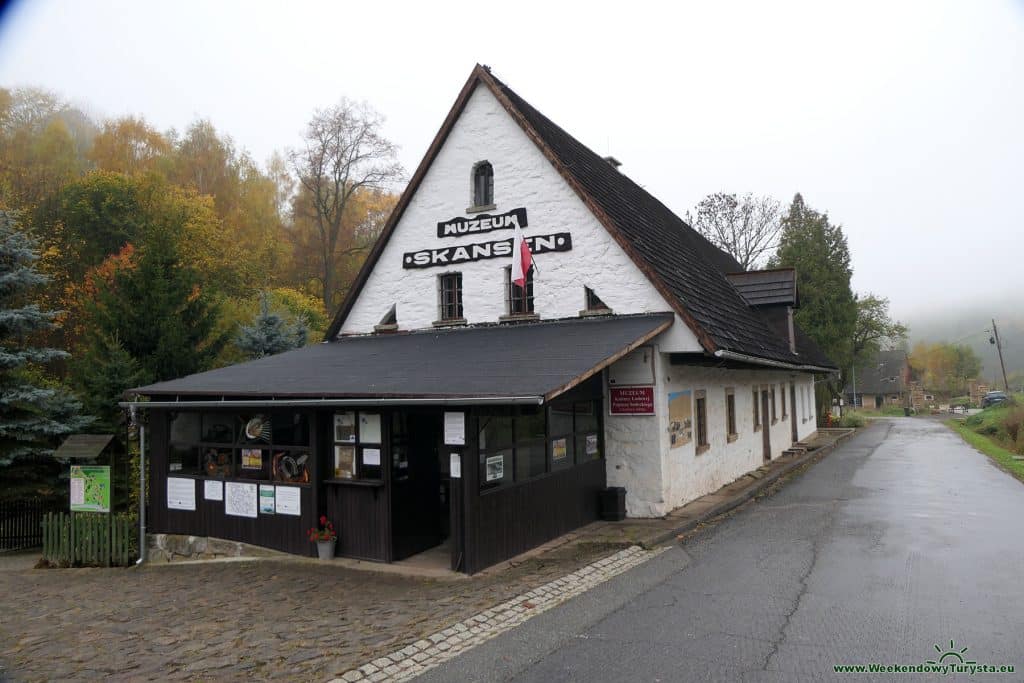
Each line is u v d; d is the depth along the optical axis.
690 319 12.24
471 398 8.45
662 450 12.30
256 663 6.14
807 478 17.73
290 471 11.04
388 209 43.78
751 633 6.30
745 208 49.47
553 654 5.91
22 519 16.34
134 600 9.20
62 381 23.77
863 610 6.86
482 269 14.86
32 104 37.28
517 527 9.88
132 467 15.58
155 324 19.52
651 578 8.36
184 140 42.41
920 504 13.15
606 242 13.41
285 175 45.97
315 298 39.16
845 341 40.47
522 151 14.45
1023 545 9.59
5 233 16.16
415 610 7.50
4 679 6.12
